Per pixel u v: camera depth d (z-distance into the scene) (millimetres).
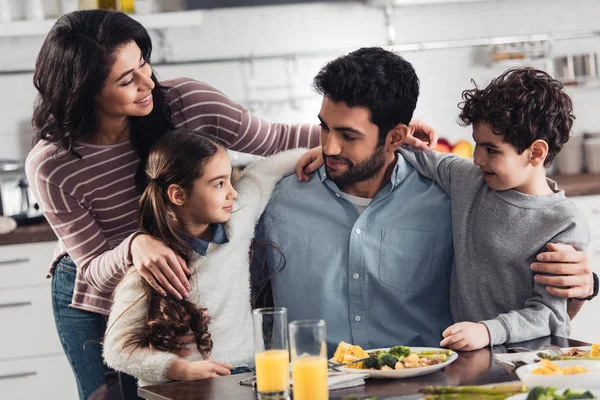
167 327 2131
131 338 2125
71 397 4148
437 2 4652
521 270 2162
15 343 4086
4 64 4625
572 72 4836
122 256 2219
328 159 2285
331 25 4820
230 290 2283
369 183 2357
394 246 2342
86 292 2639
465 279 2250
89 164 2424
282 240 2389
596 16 4949
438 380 1754
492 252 2184
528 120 2072
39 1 4297
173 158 2232
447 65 4887
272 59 4785
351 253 2338
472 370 1812
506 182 2135
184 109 2525
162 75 4715
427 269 2344
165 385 1849
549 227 2123
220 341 2254
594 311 4305
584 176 4645
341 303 2352
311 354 1614
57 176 2414
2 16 4270
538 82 2104
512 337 2025
